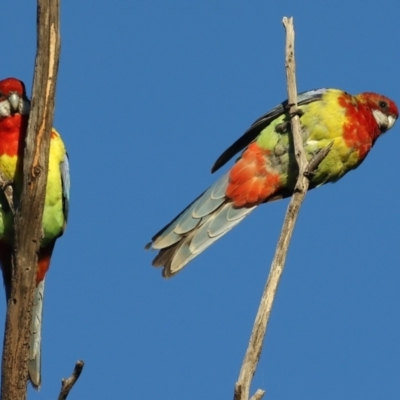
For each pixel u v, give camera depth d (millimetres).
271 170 13188
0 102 11312
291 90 11141
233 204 13391
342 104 13320
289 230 9656
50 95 8594
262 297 8859
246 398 7945
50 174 11602
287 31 11125
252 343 8375
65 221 12062
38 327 10656
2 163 11078
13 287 8703
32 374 10445
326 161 13422
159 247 13188
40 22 8523
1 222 11320
